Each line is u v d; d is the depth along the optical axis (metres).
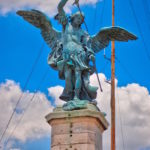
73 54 20.84
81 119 19.61
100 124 20.28
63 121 19.75
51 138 19.80
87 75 20.88
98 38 21.80
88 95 20.72
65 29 21.53
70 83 20.75
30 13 21.72
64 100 20.83
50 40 21.88
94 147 19.33
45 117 20.23
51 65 21.30
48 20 21.75
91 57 20.92
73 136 19.47
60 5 21.28
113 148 32.84
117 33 21.62
